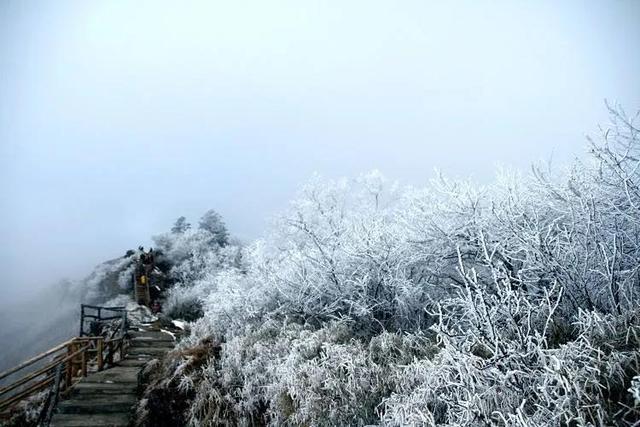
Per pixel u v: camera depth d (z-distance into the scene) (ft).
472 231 20.93
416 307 24.38
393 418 13.26
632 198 17.12
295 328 24.45
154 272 67.77
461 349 12.35
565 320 16.55
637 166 16.51
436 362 13.61
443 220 22.11
